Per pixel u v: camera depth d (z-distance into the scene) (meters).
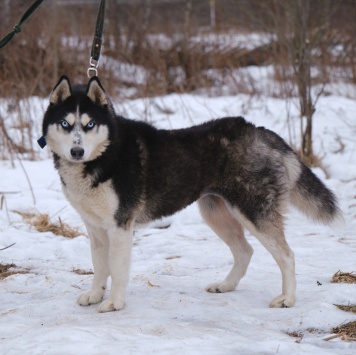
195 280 5.54
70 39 14.91
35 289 5.41
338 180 8.91
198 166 5.10
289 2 11.59
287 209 5.11
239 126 5.18
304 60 9.87
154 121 11.01
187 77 14.70
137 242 7.00
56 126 4.73
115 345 3.92
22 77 12.14
